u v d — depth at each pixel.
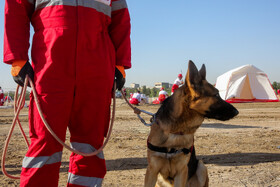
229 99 22.33
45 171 2.16
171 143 2.99
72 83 2.27
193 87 2.89
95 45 2.36
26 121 10.86
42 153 2.19
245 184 3.79
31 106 2.27
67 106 2.27
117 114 13.65
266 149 5.99
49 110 2.19
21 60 2.23
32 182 2.13
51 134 2.20
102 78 2.41
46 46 2.23
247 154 5.53
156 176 3.14
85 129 2.46
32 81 2.28
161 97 18.14
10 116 13.00
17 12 2.25
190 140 3.08
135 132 8.12
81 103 2.39
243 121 10.91
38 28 2.32
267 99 22.92
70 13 2.24
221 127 9.26
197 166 3.56
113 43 2.75
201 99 2.90
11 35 2.21
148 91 61.06
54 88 2.21
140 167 4.61
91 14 2.32
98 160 2.50
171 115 2.98
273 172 4.31
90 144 2.47
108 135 2.65
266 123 10.31
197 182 3.51
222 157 5.30
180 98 2.98
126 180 3.95
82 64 2.28
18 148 5.87
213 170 4.47
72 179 2.47
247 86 22.95
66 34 2.21
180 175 3.12
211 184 3.82
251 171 4.38
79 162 2.46
